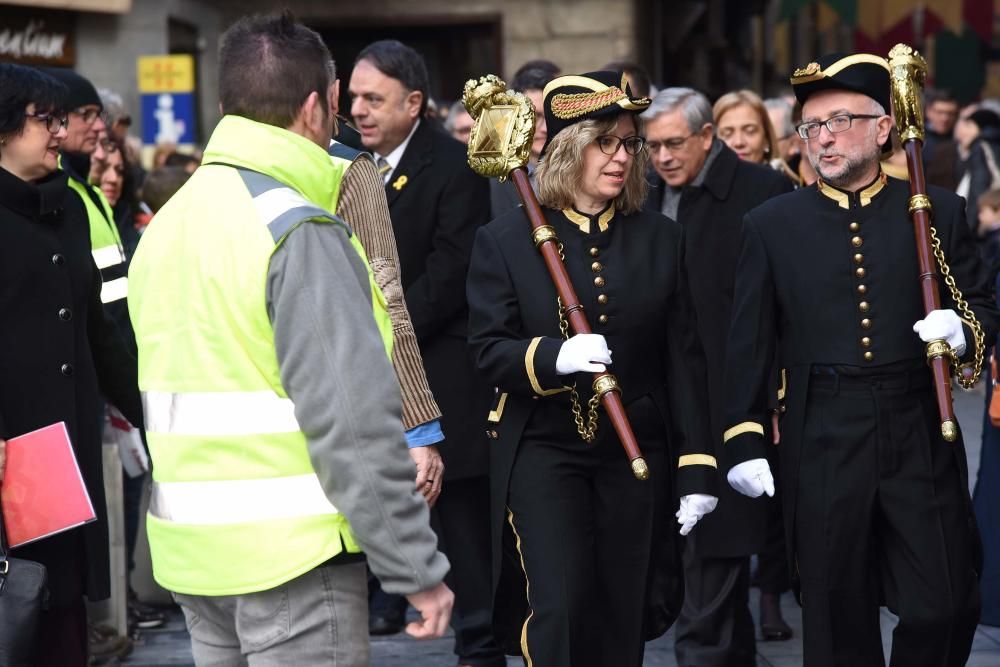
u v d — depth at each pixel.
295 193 8.91
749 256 12.64
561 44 41.41
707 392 12.20
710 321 15.62
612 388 11.38
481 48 42.12
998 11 58.22
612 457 11.95
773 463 14.71
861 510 12.07
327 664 8.80
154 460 9.08
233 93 9.23
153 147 36.25
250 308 8.62
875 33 42.62
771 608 17.41
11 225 11.92
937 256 12.10
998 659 16.22
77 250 12.41
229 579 8.72
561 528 11.72
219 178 9.05
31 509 11.22
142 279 9.23
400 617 17.89
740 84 54.62
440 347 15.46
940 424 12.11
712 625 14.99
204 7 43.00
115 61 39.84
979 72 48.84
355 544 8.68
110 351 12.92
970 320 12.02
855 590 12.20
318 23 42.34
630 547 11.95
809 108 12.53
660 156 15.74
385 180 15.76
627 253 12.16
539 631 11.52
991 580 16.00
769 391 12.49
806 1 41.50
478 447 15.41
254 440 8.66
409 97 15.63
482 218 15.71
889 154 13.23
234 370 8.68
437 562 8.59
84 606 12.38
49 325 12.02
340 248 8.70
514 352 11.70
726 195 15.78
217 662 9.34
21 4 37.28
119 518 17.16
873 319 12.17
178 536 8.89
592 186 12.12
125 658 16.97
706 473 11.92
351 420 8.34
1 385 11.76
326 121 9.43
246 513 8.66
